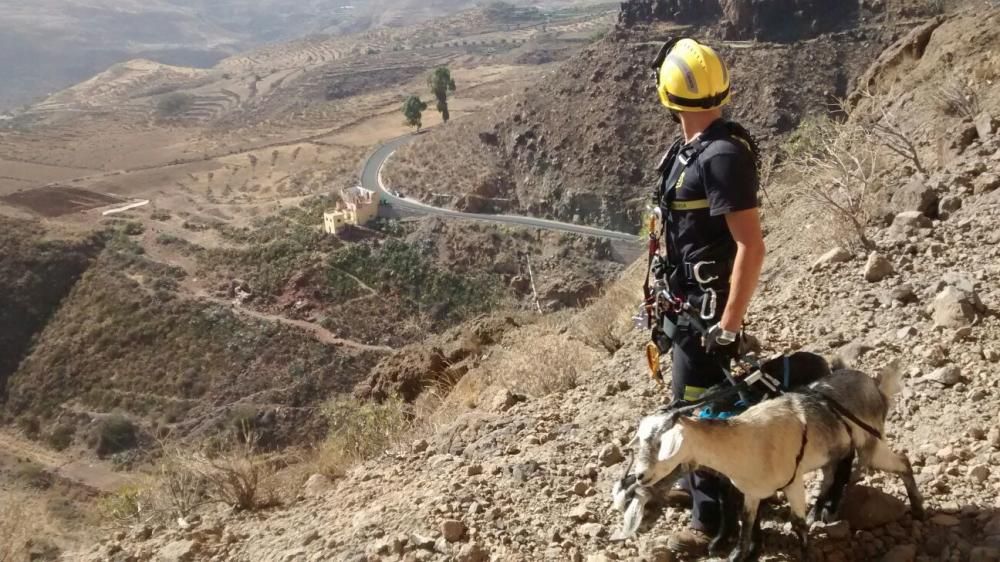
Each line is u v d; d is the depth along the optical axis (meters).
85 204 129.25
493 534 4.70
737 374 4.17
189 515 6.47
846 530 4.00
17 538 8.26
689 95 3.72
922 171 9.27
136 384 74.38
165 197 134.50
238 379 71.69
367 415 8.41
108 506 8.17
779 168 13.66
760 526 3.92
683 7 112.69
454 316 80.19
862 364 5.81
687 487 4.55
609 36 116.50
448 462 6.07
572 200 101.50
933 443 4.77
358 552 4.86
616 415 6.15
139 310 83.25
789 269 8.52
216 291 84.88
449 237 92.38
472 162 115.06
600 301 10.58
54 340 82.31
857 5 100.56
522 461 5.59
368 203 97.62
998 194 7.85
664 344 4.16
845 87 93.50
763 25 103.00
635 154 102.25
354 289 83.94
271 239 94.88
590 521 4.66
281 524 5.84
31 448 70.00
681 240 3.86
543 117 112.69
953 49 13.43
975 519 3.96
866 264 7.42
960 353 5.61
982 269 6.77
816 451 3.69
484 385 9.48
